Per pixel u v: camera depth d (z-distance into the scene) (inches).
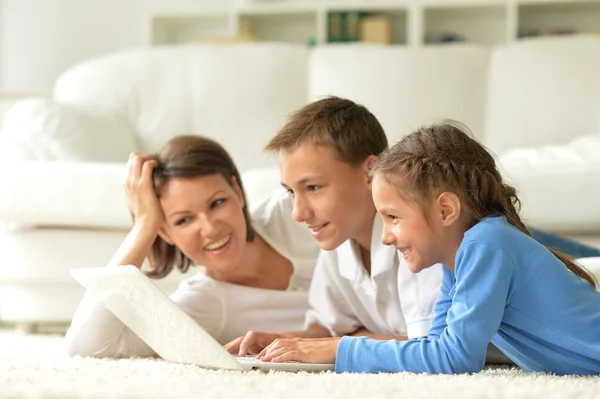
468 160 46.0
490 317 43.5
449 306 48.3
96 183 89.4
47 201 89.4
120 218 89.0
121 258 62.1
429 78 130.6
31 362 49.8
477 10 181.6
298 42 193.0
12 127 106.1
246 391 37.0
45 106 110.4
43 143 103.6
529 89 128.6
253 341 55.2
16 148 101.9
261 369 47.2
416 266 46.4
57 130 106.4
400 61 131.6
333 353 48.8
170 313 48.8
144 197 63.7
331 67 133.1
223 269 64.8
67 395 36.5
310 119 54.2
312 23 192.2
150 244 63.4
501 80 130.3
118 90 132.4
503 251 43.9
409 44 181.0
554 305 44.3
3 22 194.1
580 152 96.7
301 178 53.6
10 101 170.4
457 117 129.9
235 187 65.8
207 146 64.4
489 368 50.4
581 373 45.6
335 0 185.8
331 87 132.2
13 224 91.7
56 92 135.5
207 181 62.8
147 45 192.1
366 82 131.1
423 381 40.0
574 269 47.8
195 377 41.9
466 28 185.5
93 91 132.4
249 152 132.0
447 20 186.1
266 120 132.8
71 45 193.0
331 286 61.1
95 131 113.0
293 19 191.8
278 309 67.1
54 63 193.3
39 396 36.3
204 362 48.1
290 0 188.9
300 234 69.0
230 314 66.3
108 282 51.6
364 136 55.3
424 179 45.1
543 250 45.0
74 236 91.5
